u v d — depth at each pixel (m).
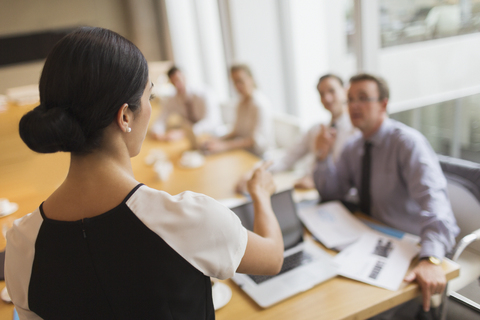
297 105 4.31
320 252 1.55
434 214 1.48
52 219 0.64
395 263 1.42
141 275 0.61
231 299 1.34
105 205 0.63
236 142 3.29
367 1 2.72
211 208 0.66
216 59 5.90
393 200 1.84
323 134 2.05
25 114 0.59
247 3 4.44
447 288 1.39
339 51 3.39
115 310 0.63
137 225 0.61
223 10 4.93
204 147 3.23
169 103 4.13
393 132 1.80
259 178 1.03
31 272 0.65
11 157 3.67
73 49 0.58
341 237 1.63
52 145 0.58
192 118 4.11
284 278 1.40
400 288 1.29
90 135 0.62
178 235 0.62
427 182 1.61
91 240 0.61
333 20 3.35
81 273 0.62
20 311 0.68
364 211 1.94
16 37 6.73
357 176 2.01
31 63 6.94
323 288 1.34
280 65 4.35
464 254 1.68
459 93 2.42
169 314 0.62
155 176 2.71
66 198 0.65
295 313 1.24
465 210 1.75
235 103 5.01
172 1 6.65
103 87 0.59
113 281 0.61
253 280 1.40
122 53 0.61
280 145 4.03
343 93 2.51
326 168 2.04
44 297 0.65
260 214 0.92
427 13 2.48
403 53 2.71
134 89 0.63
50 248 0.63
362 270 1.40
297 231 1.64
